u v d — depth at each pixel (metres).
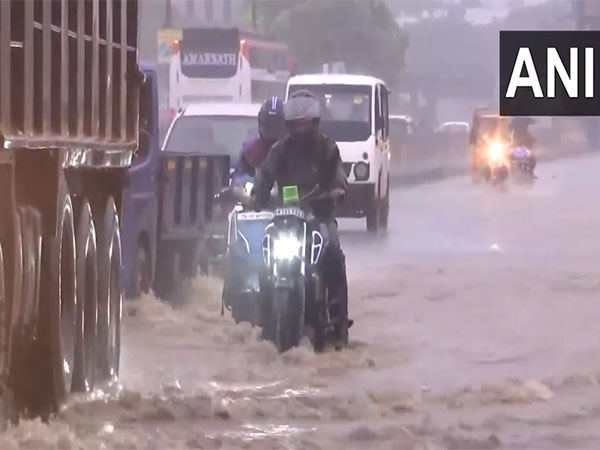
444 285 43.97
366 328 34.38
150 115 38.19
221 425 23.02
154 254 38.25
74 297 22.94
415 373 28.11
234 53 110.44
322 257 29.98
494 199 100.31
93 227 24.55
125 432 22.09
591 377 27.53
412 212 86.75
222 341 32.38
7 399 21.30
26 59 20.14
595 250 57.41
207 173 43.12
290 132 30.72
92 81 23.98
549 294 41.78
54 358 21.72
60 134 21.72
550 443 21.89
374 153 68.94
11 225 20.75
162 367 28.28
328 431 22.52
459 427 22.95
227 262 33.66
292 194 30.00
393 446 21.48
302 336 29.97
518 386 25.95
